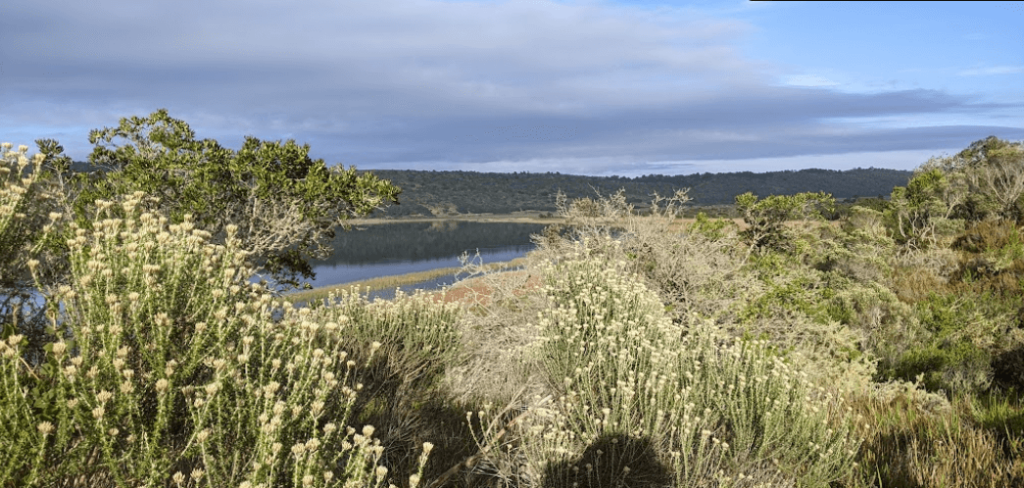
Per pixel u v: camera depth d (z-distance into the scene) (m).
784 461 3.83
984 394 5.91
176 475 2.14
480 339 6.28
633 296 6.01
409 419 4.07
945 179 19.39
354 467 2.37
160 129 8.15
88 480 2.29
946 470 3.80
